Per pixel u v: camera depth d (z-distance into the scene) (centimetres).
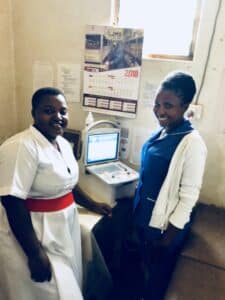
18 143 115
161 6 169
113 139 174
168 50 173
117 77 181
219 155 167
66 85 198
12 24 203
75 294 122
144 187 137
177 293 108
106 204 157
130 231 165
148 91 176
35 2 192
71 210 135
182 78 122
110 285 172
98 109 192
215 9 150
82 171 168
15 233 114
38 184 120
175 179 124
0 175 113
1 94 205
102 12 177
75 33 187
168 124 128
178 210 124
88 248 146
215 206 174
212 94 161
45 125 123
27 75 210
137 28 168
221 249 133
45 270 117
